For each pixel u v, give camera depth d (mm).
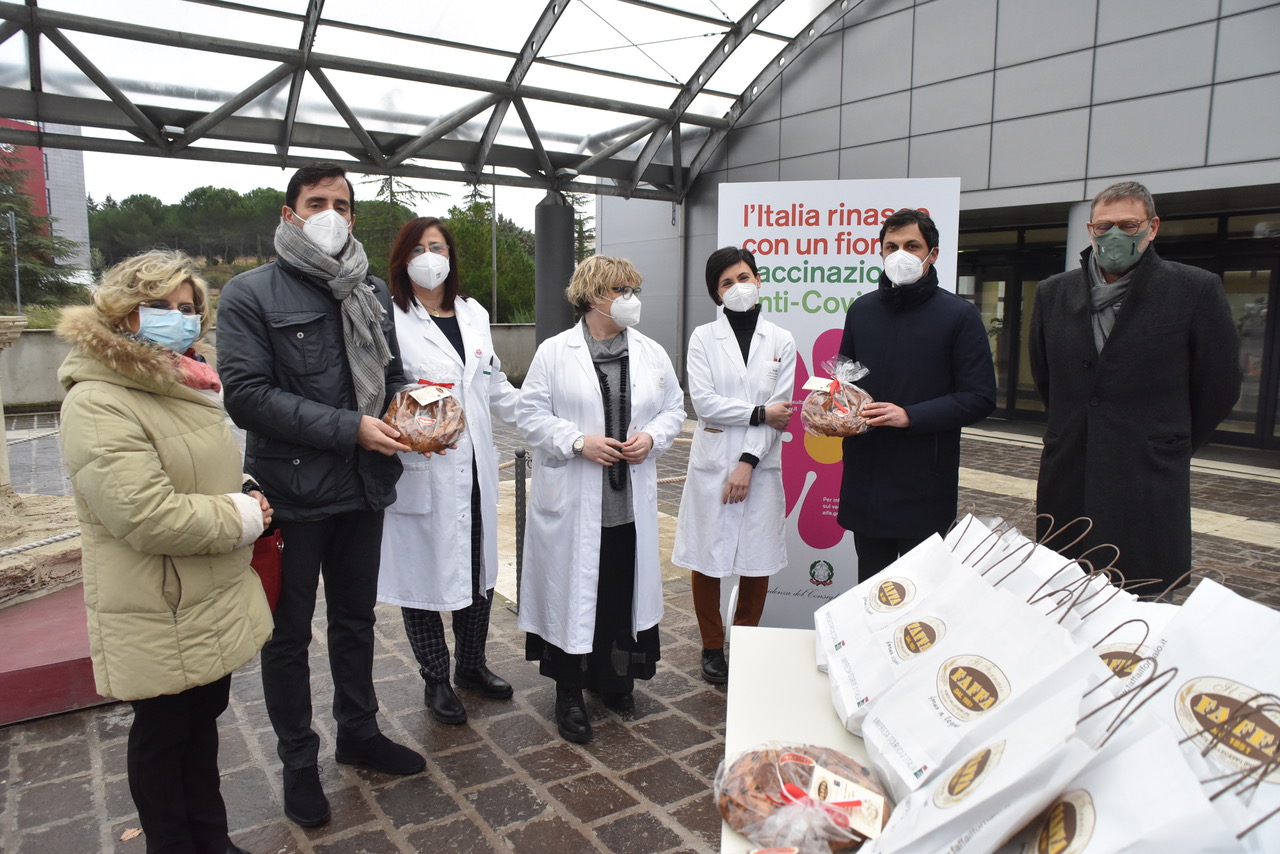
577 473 3035
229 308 2348
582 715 3068
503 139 11711
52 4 7523
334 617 2742
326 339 2469
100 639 1911
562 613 3025
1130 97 8719
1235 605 1025
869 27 11219
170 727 2020
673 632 4168
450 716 3160
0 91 8102
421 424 2453
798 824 1139
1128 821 813
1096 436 2629
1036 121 9562
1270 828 813
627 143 11906
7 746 2973
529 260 31656
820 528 3924
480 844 2416
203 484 2006
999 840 896
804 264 3814
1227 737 917
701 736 3094
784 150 12602
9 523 4332
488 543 3279
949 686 1219
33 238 23812
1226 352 2502
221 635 2018
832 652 1596
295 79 8953
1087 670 1064
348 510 2520
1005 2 9711
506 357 17812
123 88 8594
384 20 8797
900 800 1168
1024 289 11633
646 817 2557
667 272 15180
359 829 2488
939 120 10570
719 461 3420
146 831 2080
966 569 1387
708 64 11430
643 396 3055
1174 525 2564
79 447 1799
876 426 2854
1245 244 9414
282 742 2518
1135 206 2486
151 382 1892
